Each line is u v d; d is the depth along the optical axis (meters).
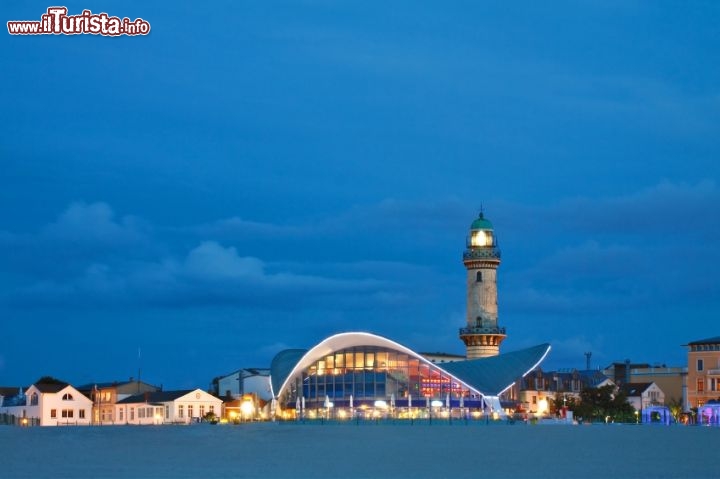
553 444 105.62
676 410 197.38
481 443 107.56
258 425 174.75
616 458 85.38
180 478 70.12
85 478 70.88
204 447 105.00
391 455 90.00
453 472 73.12
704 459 84.19
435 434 129.62
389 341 171.12
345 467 77.94
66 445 112.50
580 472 72.50
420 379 172.12
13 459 89.12
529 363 179.25
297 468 77.00
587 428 154.12
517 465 78.19
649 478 67.94
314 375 176.88
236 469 76.88
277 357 189.50
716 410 176.88
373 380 172.75
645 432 136.75
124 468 78.00
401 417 169.62
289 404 180.75
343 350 175.00
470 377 174.25
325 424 166.00
